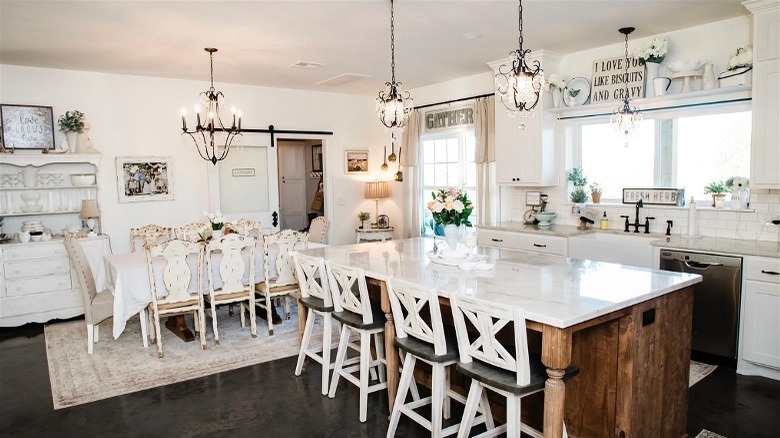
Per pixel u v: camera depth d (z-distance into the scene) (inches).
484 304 87.8
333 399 132.7
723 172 172.9
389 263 133.9
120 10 142.9
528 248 203.6
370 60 210.2
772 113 143.7
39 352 169.9
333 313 130.6
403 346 107.0
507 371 91.4
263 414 124.5
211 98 206.4
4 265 194.2
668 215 181.6
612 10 153.0
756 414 121.3
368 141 304.2
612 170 203.2
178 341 178.7
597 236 191.2
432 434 104.0
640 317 95.3
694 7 151.5
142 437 114.7
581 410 103.1
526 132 210.8
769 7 141.9
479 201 241.3
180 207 245.6
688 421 118.1
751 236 162.4
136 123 232.8
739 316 144.0
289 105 274.7
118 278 159.8
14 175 208.7
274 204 272.7
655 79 174.9
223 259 173.9
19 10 141.5
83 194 224.7
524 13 153.8
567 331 83.1
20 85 207.6
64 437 115.1
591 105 194.1
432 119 273.0
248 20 154.4
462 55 205.0
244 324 195.8
